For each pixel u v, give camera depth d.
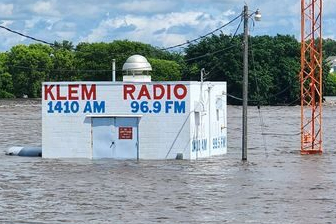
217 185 38.09
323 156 56.53
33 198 33.91
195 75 152.38
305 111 146.62
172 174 42.66
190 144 50.03
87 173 43.06
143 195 34.62
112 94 50.50
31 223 28.03
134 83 50.25
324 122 112.81
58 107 51.12
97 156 50.84
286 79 163.38
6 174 42.88
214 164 48.38
